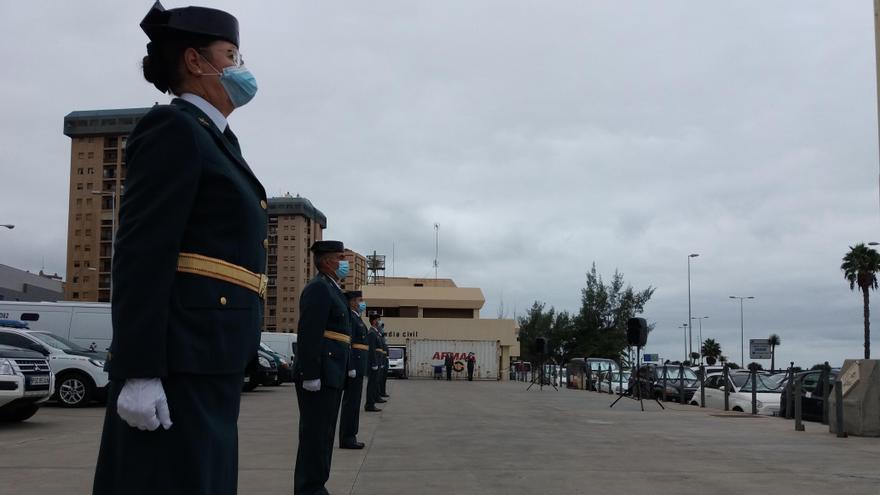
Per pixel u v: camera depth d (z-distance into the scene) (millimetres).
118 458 2598
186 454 2582
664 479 8078
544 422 14672
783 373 24109
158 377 2461
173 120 2635
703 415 16875
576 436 12148
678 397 24594
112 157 99562
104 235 98750
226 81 2953
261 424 13922
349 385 10336
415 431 12727
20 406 13055
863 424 12133
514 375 55031
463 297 56625
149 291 2477
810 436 12328
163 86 3041
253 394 24312
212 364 2646
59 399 16312
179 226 2549
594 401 22109
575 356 61562
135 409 2430
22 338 16547
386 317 55000
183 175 2582
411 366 47375
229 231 2738
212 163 2699
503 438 11781
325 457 6555
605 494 7242
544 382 39875
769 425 14391
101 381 16406
